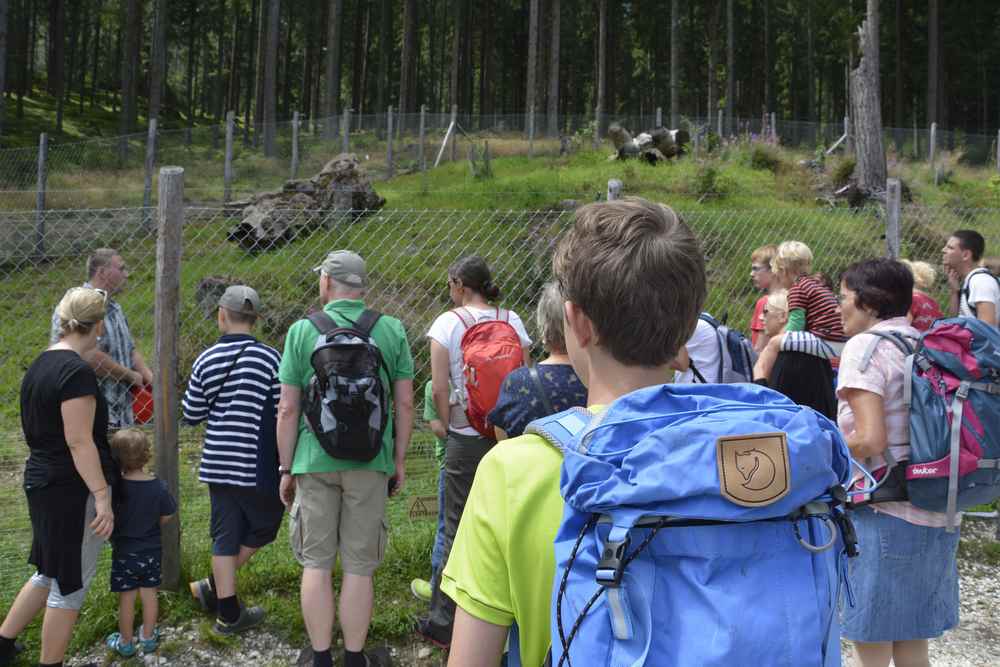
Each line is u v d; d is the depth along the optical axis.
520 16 67.06
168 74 79.31
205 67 72.94
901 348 2.92
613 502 1.13
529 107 42.06
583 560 1.15
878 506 2.91
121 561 3.73
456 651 1.27
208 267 8.56
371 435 3.54
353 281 3.78
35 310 7.89
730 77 53.16
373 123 23.27
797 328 4.87
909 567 2.90
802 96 68.44
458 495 3.80
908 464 2.87
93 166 16.22
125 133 39.72
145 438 3.79
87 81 73.62
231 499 3.95
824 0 50.50
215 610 4.16
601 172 19.05
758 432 1.15
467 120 25.61
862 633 2.96
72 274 7.96
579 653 1.11
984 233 12.55
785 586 1.13
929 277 5.34
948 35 52.59
